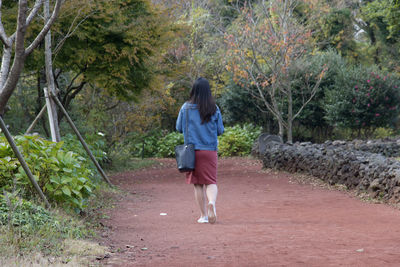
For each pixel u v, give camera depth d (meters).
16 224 4.18
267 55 18.45
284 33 17.31
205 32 25.06
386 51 31.62
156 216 6.50
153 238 4.74
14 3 11.20
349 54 30.58
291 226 5.28
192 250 4.07
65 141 9.32
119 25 11.48
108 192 8.80
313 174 10.80
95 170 9.44
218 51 23.66
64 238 4.27
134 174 15.38
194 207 7.45
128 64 11.95
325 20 27.53
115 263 3.61
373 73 21.61
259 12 19.86
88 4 9.46
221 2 30.50
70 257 3.66
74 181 5.55
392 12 17.72
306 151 11.70
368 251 3.79
